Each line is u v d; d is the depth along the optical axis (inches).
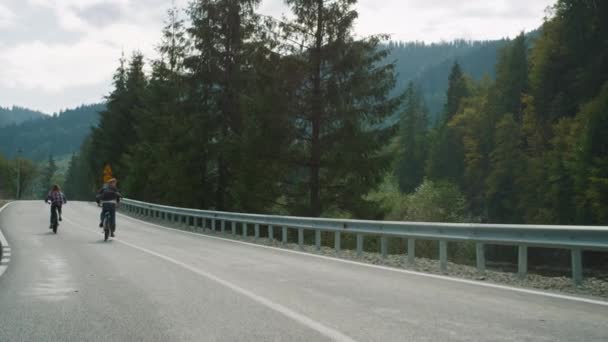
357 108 1159.0
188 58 1364.4
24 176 6358.3
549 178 1565.0
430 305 295.3
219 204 1424.7
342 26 1150.3
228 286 357.1
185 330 237.5
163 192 1672.0
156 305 292.7
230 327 242.8
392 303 300.7
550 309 285.0
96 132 2610.7
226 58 1355.8
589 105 1422.2
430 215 1688.0
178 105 1422.2
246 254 577.3
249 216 829.2
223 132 1359.5
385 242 545.3
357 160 1159.6
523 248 398.3
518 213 1978.3
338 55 1149.7
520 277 397.4
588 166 1354.6
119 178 2470.5
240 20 1347.2
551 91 1814.7
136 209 1594.5
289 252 605.9
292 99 1173.7
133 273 418.6
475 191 2513.5
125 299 310.3
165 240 753.6
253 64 1216.8
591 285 359.6
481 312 276.7
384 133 1174.3
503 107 2405.3
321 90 1168.8
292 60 1153.4
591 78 1595.7
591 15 1641.2
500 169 2069.4
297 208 1242.0
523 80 2348.7
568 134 1582.2
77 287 351.9
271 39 1181.1
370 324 249.0
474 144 2571.4
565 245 360.8
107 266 460.8
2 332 234.1
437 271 453.7
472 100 2940.5
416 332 234.1
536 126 1873.8
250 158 1222.3
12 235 794.8
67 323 250.5
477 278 411.5
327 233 1275.8
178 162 1405.0
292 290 343.0
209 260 512.4
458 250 1280.8
